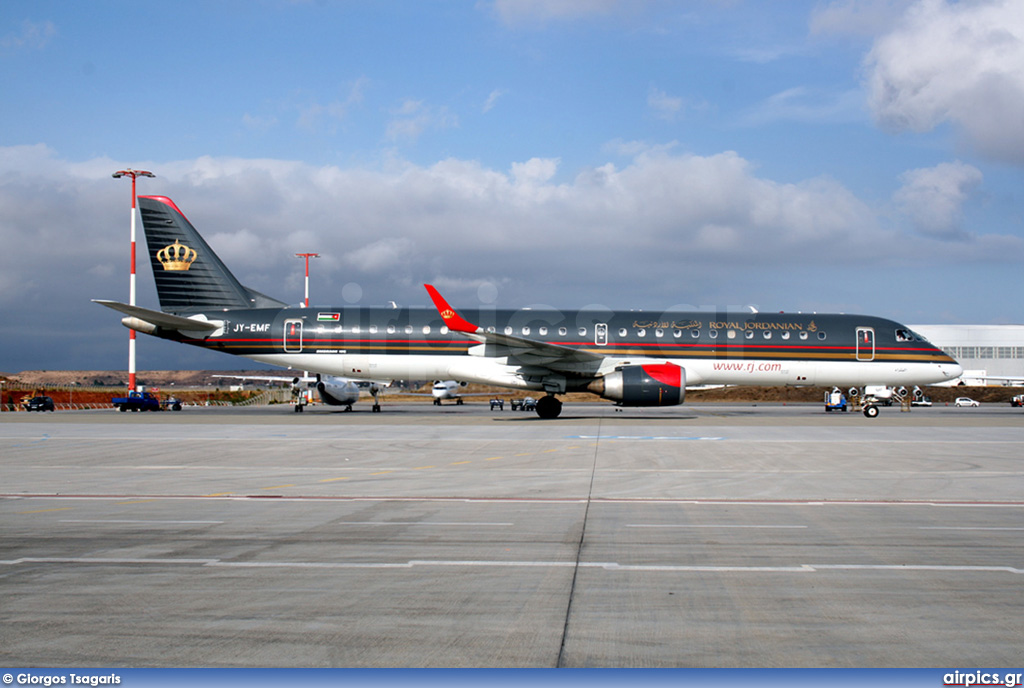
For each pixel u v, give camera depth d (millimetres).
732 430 26344
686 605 6652
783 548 8836
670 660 5402
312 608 6535
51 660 5398
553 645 5684
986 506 11695
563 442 21812
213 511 11141
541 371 32438
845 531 9789
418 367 33875
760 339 33688
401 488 13406
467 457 18156
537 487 13555
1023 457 18406
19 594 6926
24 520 10445
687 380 33875
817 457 18281
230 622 6176
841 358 33750
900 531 9805
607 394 31562
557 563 8117
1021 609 6559
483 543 9070
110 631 5965
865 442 22031
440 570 7809
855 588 7191
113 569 7816
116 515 10820
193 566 7938
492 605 6641
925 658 5473
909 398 70312
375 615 6363
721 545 8992
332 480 14367
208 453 18906
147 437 23156
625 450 19719
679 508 11477
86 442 21609
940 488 13531
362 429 26438
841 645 5711
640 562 8172
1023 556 8461
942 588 7199
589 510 11289
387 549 8750
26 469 15922
